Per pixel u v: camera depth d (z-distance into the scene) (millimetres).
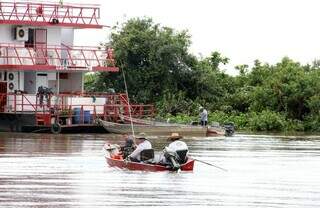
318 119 90938
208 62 102750
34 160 54875
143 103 94438
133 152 50188
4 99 76875
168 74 95938
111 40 96625
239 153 62750
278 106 94375
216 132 79875
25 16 78312
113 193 42469
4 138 70000
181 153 49781
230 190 44250
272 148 67375
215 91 98312
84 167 51688
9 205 39125
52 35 79938
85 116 77750
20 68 76562
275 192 44000
